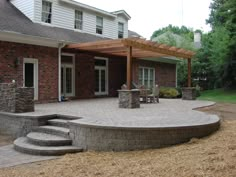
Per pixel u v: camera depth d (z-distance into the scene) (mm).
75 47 13672
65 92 15008
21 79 12320
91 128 6703
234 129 7410
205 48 29188
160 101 15055
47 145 6996
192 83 29297
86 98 16094
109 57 17594
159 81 21609
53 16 15312
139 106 11328
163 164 4832
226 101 16938
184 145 6246
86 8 17109
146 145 6391
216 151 5141
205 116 8500
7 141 8609
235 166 4172
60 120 8531
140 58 19453
